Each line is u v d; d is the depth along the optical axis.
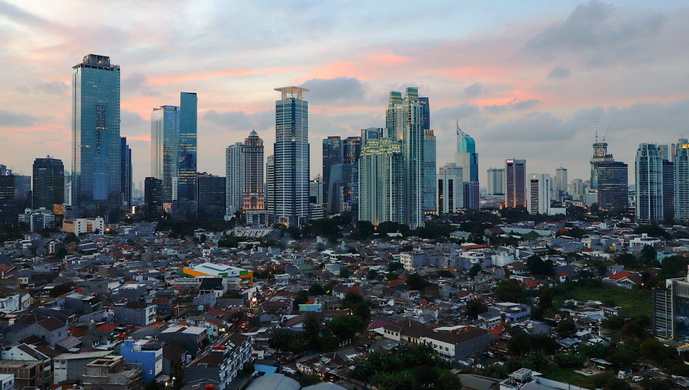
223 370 174.12
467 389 174.38
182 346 195.50
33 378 170.50
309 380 180.75
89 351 195.25
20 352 181.50
